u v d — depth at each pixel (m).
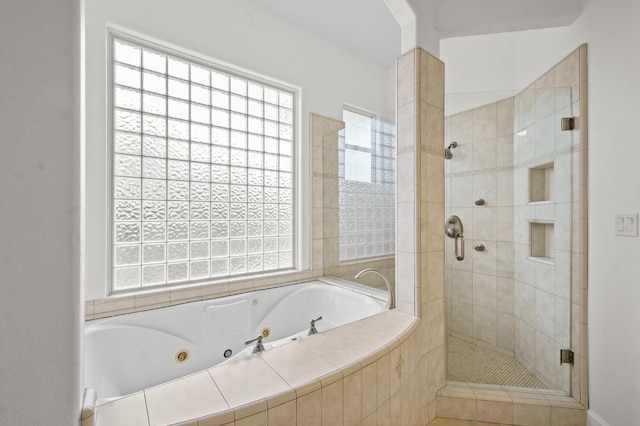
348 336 1.34
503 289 2.19
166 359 1.79
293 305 2.39
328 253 2.75
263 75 2.38
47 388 0.59
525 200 2.06
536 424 1.55
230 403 0.85
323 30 2.68
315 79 2.73
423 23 1.64
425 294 1.61
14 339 0.56
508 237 2.17
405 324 1.48
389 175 2.29
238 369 1.04
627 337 1.31
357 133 2.52
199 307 1.96
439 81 1.71
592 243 1.51
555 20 1.65
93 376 1.50
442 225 1.73
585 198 1.55
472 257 2.28
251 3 2.31
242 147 2.36
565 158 1.69
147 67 1.92
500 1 1.66
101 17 1.70
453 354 2.17
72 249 0.62
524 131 2.04
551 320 1.79
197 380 0.97
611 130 1.39
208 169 2.18
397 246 1.69
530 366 1.96
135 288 1.88
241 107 2.35
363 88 3.13
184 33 1.99
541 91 1.87
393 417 1.27
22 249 0.57
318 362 1.10
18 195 0.57
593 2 1.50
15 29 0.57
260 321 2.23
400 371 1.31
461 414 1.62
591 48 1.52
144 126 1.91
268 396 0.88
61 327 0.61
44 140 0.59
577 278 1.60
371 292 2.24
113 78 1.79
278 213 2.56
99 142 1.70
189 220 2.09
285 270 2.59
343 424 1.04
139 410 0.81
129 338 1.67
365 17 2.50
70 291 0.62
